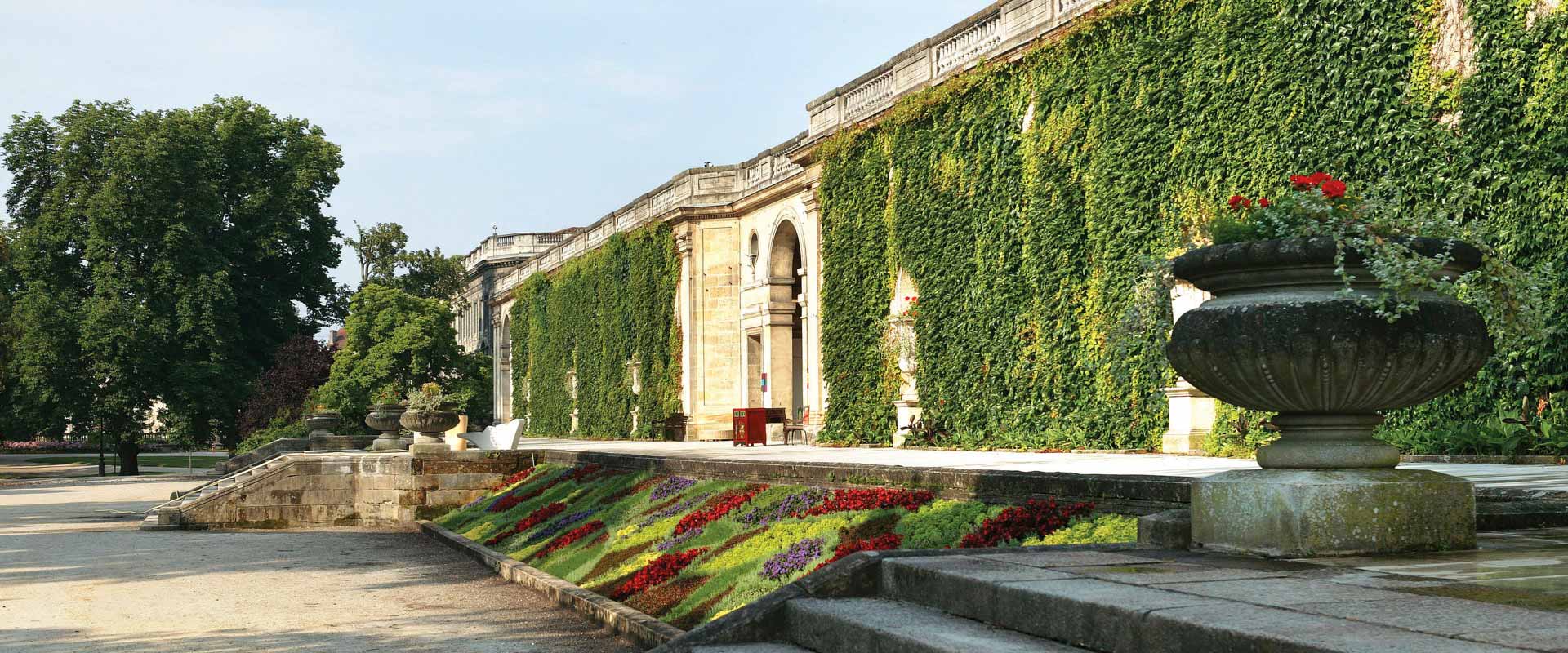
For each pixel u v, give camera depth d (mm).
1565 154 15977
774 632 7355
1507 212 16625
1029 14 26188
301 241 55344
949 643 5688
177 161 50719
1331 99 19016
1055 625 5707
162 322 49500
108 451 82812
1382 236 6852
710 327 44281
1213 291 7262
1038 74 25688
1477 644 4152
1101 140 23781
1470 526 7121
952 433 28078
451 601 16500
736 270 44062
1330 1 19094
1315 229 6770
